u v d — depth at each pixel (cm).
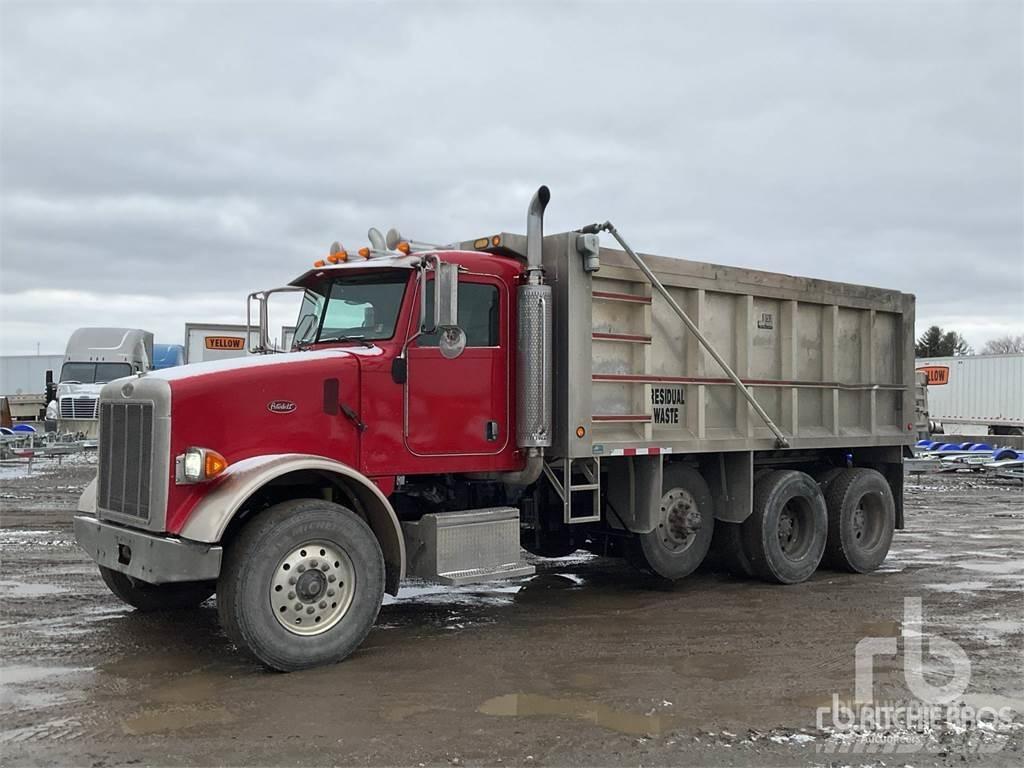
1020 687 546
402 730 466
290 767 418
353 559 590
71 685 536
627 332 782
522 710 499
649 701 517
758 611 759
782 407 912
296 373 611
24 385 5400
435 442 671
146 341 2955
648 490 795
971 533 1260
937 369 3588
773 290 897
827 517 936
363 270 687
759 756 435
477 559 669
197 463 554
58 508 1383
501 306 709
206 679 551
